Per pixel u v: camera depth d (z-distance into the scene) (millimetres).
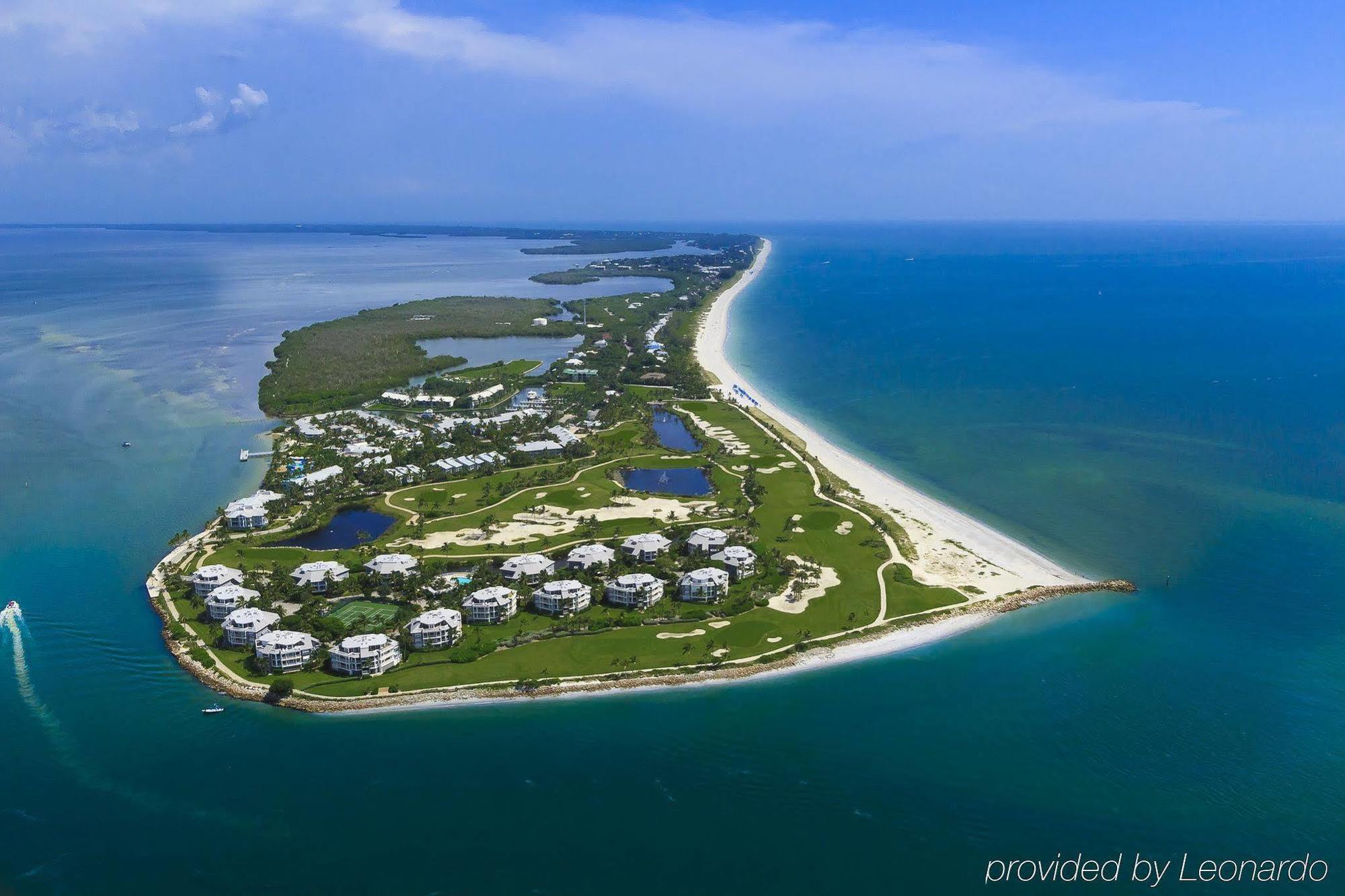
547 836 151500
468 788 162125
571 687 191000
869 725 179750
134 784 163000
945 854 148125
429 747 173000
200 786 162750
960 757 170750
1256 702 186500
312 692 188500
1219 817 155375
